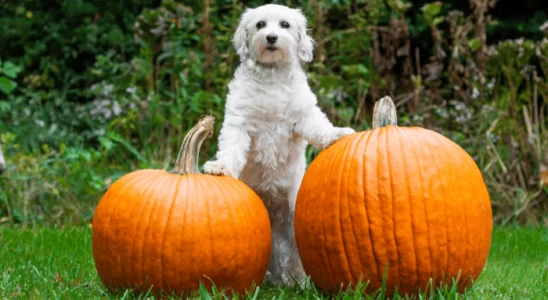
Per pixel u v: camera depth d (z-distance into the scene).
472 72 6.88
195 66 6.91
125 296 2.73
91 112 7.37
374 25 7.31
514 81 7.04
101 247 2.88
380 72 6.86
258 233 2.92
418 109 6.54
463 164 2.85
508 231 5.55
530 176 6.33
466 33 6.92
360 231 2.72
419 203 2.69
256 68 3.50
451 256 2.73
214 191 2.86
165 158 6.62
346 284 2.80
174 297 2.79
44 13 9.05
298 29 3.83
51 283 3.09
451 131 6.52
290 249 3.65
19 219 5.68
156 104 6.96
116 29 8.51
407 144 2.80
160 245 2.75
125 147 7.07
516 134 6.57
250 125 3.49
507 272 3.81
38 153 6.77
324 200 2.83
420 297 2.66
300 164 3.67
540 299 3.00
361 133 2.96
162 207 2.78
